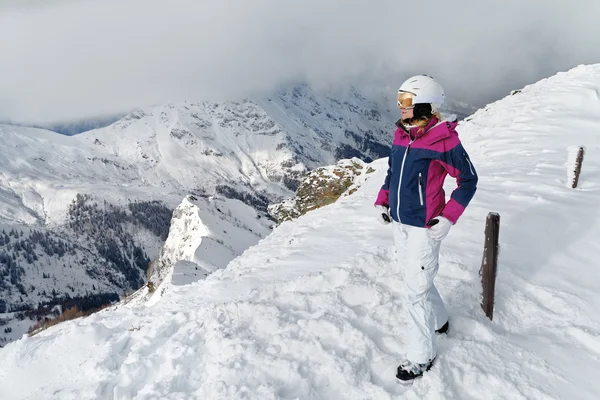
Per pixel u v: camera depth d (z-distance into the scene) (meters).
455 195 2.83
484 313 3.85
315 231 7.98
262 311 4.10
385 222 3.47
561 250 4.93
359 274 4.73
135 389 3.48
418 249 3.01
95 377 3.75
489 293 3.72
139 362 3.70
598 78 15.45
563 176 7.75
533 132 12.02
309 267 5.94
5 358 4.43
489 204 6.61
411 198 2.96
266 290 4.81
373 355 3.42
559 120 12.44
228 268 7.72
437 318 3.43
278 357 3.43
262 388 3.07
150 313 5.66
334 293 4.31
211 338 3.87
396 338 3.60
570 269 4.53
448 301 4.07
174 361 3.65
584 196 6.49
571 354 3.26
